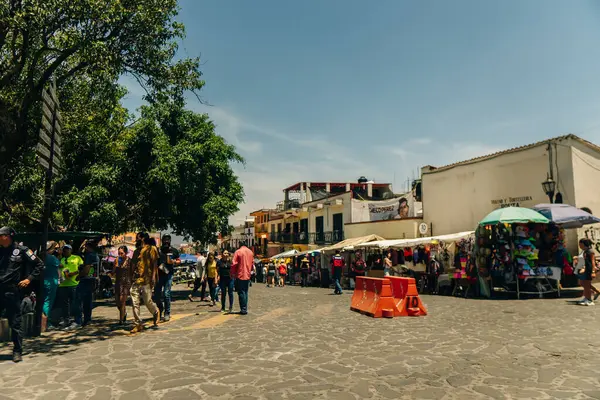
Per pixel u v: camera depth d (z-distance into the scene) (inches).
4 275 227.5
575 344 256.5
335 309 462.0
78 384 184.2
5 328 284.0
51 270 333.7
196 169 674.2
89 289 357.4
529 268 528.4
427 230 944.3
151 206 682.2
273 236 1952.5
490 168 791.7
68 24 339.0
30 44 342.3
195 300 622.2
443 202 905.5
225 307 494.9
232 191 775.1
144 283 325.7
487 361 219.0
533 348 247.4
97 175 594.2
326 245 1472.7
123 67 389.1
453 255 761.0
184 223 740.0
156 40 387.5
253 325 344.8
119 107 652.1
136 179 656.4
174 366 213.6
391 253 855.7
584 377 189.0
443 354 235.6
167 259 387.2
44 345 270.2
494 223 531.2
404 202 1185.4
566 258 565.3
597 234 641.6
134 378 192.5
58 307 354.6
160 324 358.9
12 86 395.2
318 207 1551.4
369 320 368.8
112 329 333.4
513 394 167.6
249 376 195.0
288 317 393.1
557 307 429.7
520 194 729.0
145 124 650.8
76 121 585.6
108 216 592.7
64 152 602.2
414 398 164.6
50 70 351.6
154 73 400.2
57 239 499.8
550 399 161.3
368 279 437.7
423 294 684.7
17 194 561.6
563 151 656.4
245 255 420.5
